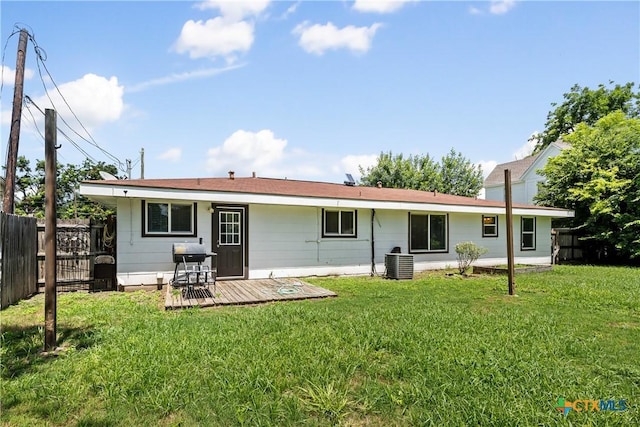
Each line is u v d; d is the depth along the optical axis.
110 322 5.16
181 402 2.77
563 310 5.97
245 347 3.88
